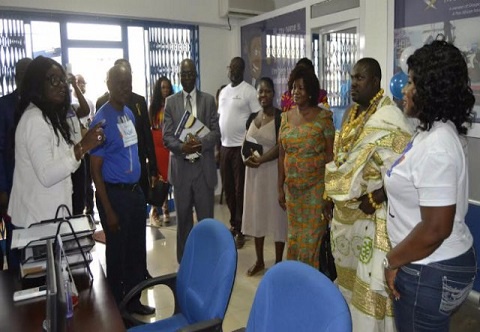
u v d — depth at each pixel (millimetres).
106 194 2473
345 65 3738
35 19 4559
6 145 2316
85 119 4219
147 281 1854
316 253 2689
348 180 2037
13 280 1652
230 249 1595
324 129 2600
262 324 1293
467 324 2521
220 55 5695
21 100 1898
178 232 3422
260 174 3205
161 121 4598
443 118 1303
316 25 4070
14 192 1905
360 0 3467
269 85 3240
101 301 1474
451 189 1239
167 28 5324
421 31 2959
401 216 1412
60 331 1017
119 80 2445
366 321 1995
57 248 1296
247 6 5414
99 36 4977
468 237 1386
